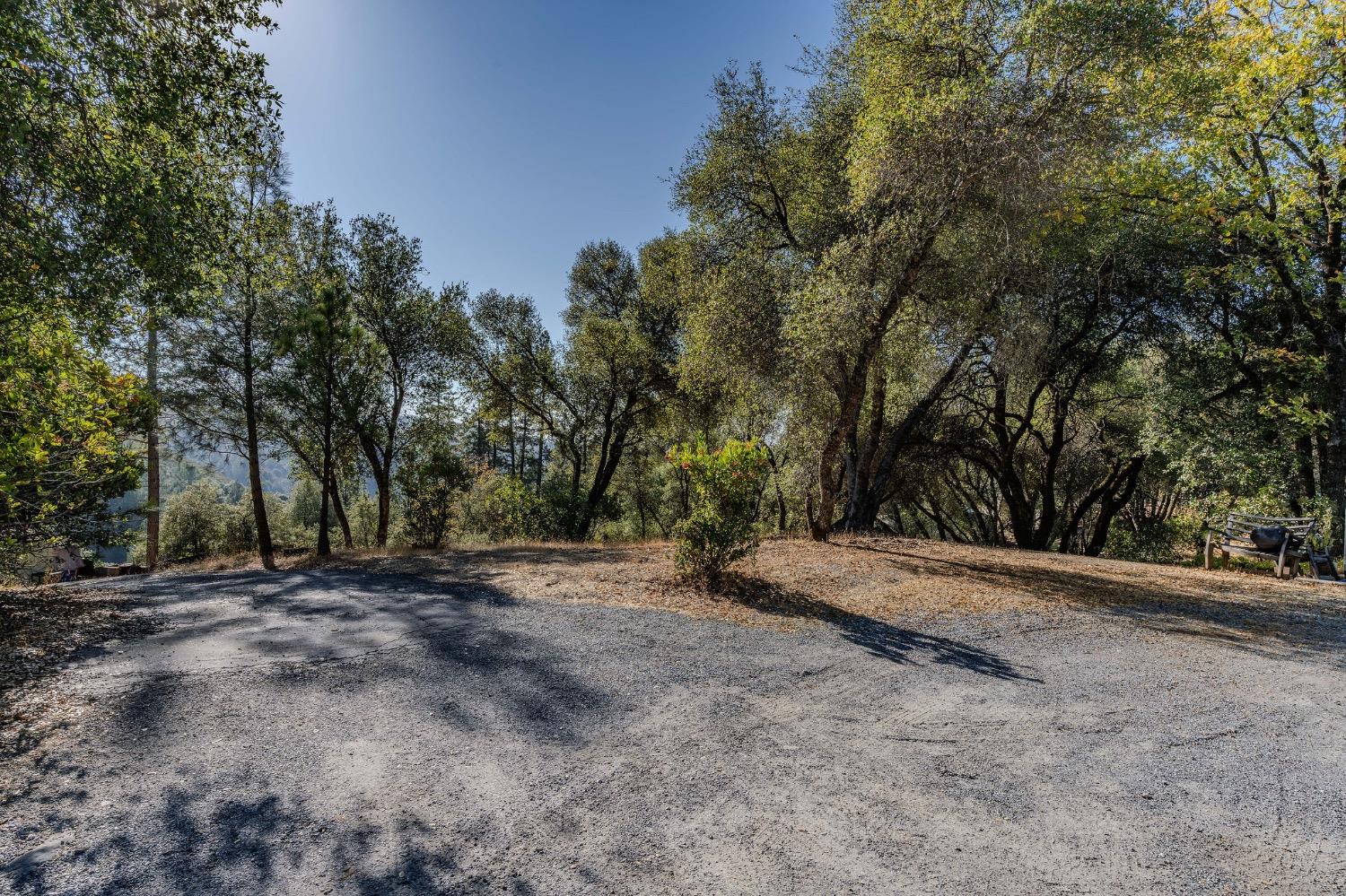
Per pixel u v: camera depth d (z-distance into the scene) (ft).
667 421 79.20
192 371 50.01
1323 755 11.48
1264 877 8.02
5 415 19.51
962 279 36.14
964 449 61.62
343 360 46.21
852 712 13.32
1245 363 45.80
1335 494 36.73
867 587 25.36
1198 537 55.88
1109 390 57.41
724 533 24.62
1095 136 28.14
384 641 17.78
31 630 18.61
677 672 15.60
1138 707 13.70
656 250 68.23
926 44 29.84
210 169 24.52
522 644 17.61
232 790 9.85
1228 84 34.06
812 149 43.91
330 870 7.94
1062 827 9.15
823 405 41.68
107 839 8.53
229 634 18.58
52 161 18.01
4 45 16.01
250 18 21.94
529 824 9.03
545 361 76.89
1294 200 36.19
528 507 58.49
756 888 7.68
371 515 108.68
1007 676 15.57
